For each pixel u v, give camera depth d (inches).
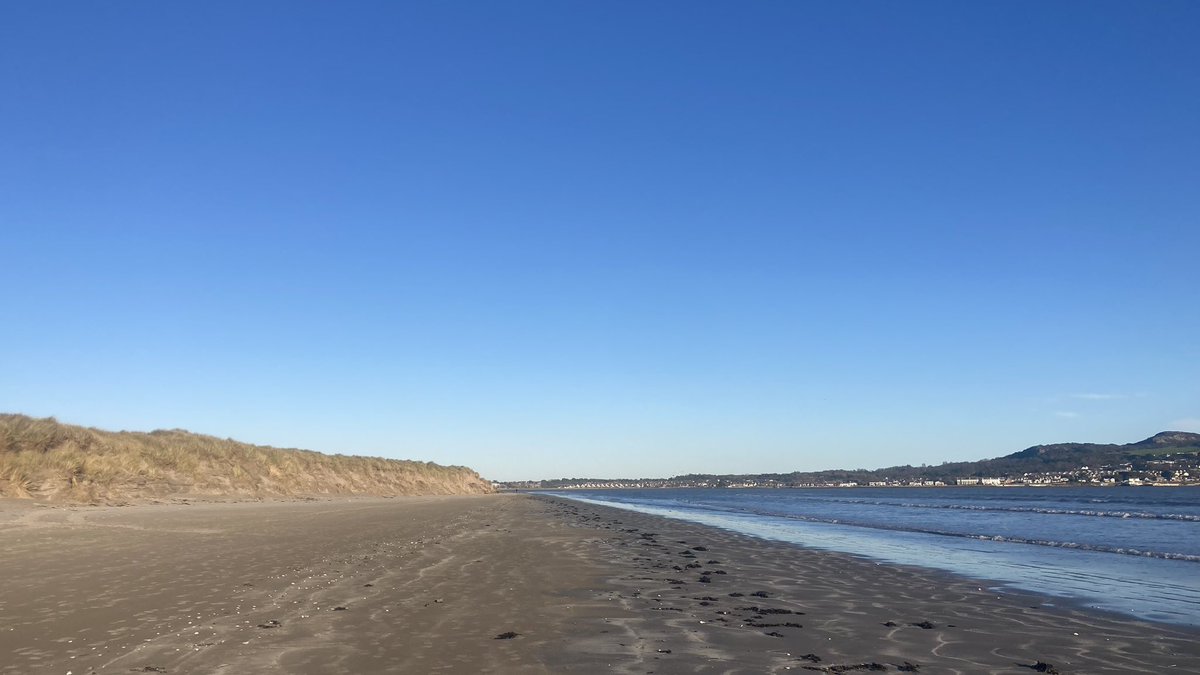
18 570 542.9
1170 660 332.2
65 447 1298.0
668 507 2290.8
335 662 312.5
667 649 342.6
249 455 1946.4
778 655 333.7
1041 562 717.3
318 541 805.2
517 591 506.9
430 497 2787.9
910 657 333.4
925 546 888.3
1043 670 311.6
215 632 362.6
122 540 735.1
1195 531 1124.5
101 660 310.5
